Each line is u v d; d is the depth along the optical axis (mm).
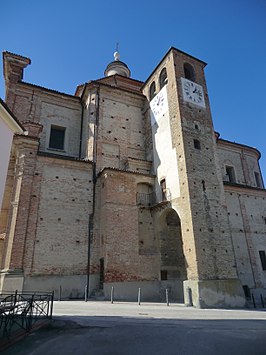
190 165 20438
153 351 6676
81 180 22062
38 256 18219
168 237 22188
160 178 23297
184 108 22922
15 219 17969
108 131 25875
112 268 18672
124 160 25578
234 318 11648
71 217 20438
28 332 8484
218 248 18469
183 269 21781
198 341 7469
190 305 16469
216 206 20078
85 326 9273
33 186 19781
